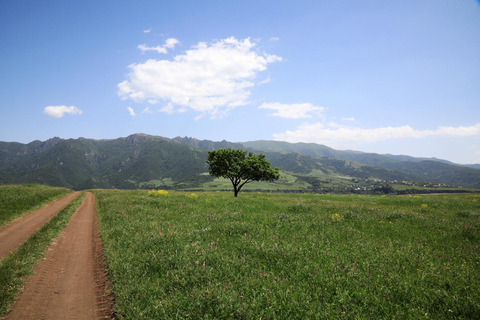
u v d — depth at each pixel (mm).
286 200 28438
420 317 5113
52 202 28516
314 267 7617
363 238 11180
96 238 13000
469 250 9672
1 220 16141
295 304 5582
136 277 7430
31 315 5941
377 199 32000
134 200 25484
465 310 5332
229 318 5219
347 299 5812
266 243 9789
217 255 8391
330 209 19609
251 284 6582
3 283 7066
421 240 11109
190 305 5688
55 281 7852
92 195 41125
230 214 16641
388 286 6473
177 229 12289
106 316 6047
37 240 11484
